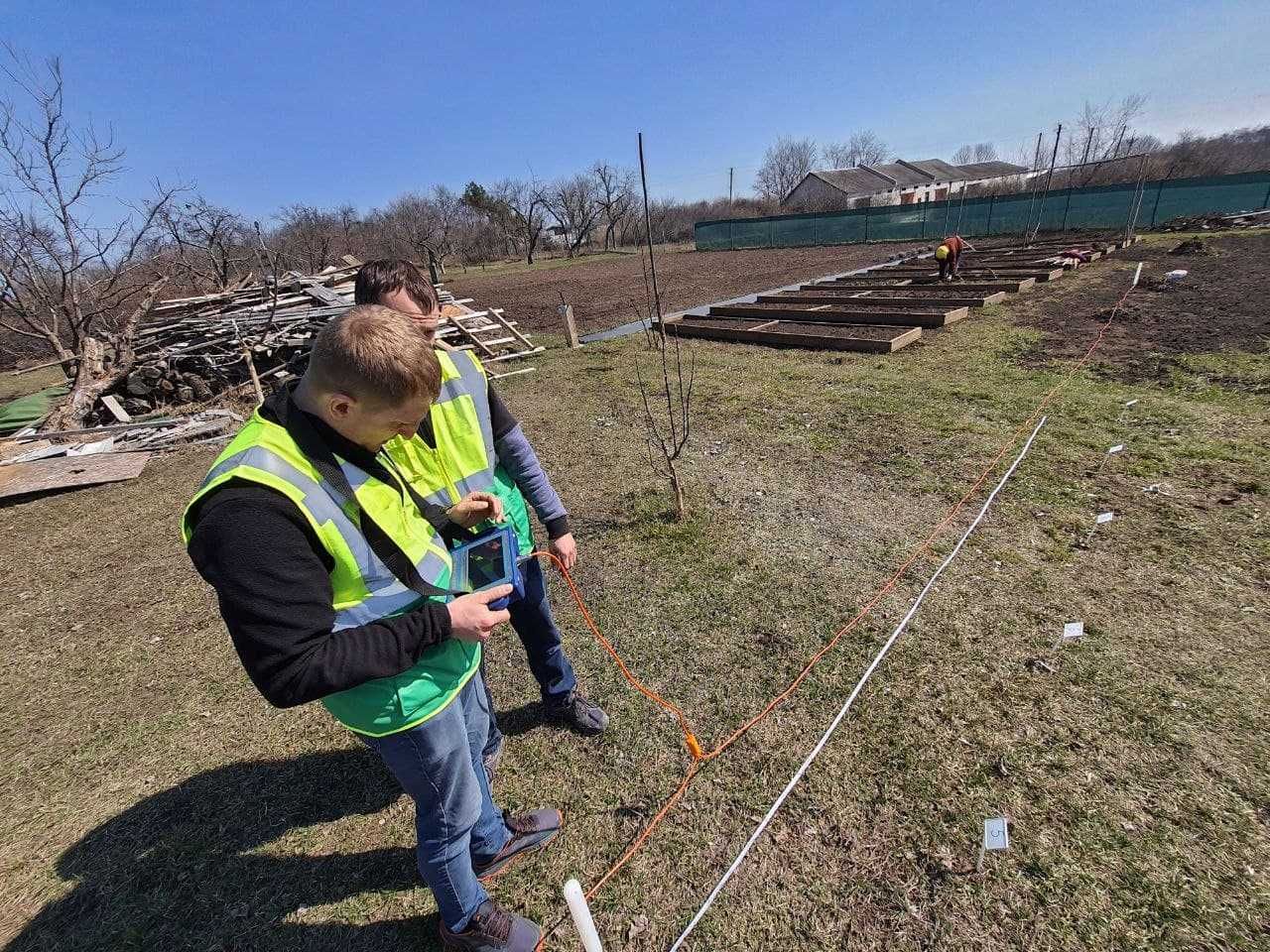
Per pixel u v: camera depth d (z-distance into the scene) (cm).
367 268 197
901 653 302
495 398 221
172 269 1378
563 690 269
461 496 193
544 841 229
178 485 643
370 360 121
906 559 374
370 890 218
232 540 114
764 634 326
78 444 772
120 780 276
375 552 140
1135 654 288
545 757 267
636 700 292
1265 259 1278
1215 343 734
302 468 128
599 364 945
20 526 575
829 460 517
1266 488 413
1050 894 197
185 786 269
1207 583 330
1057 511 409
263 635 116
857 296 1238
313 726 298
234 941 206
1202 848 206
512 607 245
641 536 431
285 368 986
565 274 2864
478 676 197
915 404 623
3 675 360
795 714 274
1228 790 224
